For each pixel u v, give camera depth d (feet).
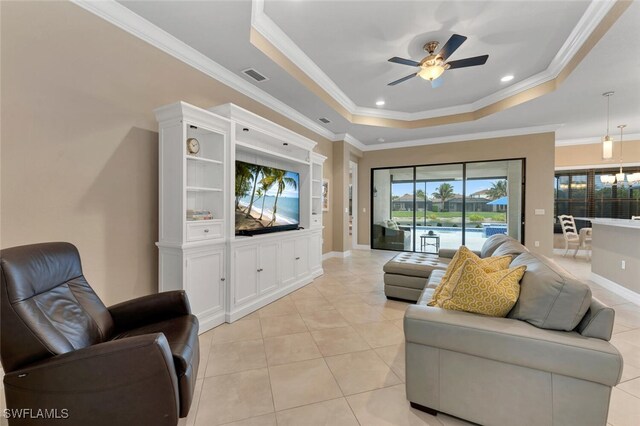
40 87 6.03
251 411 5.08
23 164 5.82
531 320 4.52
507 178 18.98
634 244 11.01
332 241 20.36
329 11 8.32
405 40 9.78
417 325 4.92
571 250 22.03
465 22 8.79
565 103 13.42
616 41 8.19
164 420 3.90
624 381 5.91
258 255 10.24
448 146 20.42
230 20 7.82
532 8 8.15
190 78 9.33
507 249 7.85
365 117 17.17
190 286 7.87
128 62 7.63
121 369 3.75
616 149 20.75
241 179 10.13
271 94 12.55
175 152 7.75
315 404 5.27
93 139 6.94
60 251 5.13
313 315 9.56
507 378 4.38
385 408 5.17
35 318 3.98
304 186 13.97
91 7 6.80
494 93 14.56
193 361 4.76
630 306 10.35
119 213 7.50
